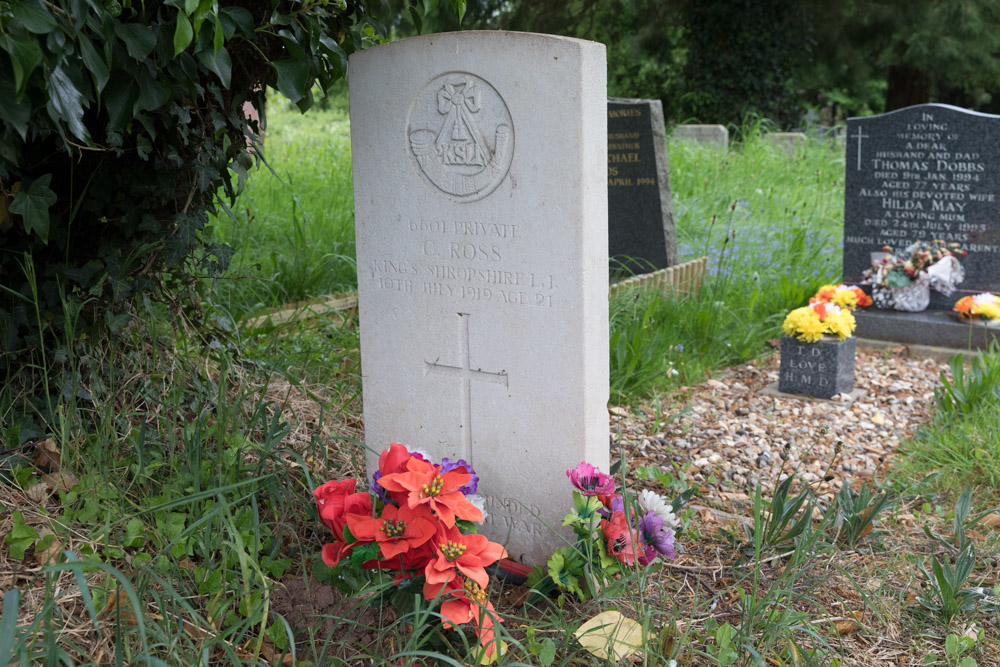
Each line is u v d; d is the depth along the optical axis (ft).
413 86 9.67
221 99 10.06
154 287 11.43
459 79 9.32
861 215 20.67
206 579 8.35
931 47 47.88
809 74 51.80
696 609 9.37
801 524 10.52
